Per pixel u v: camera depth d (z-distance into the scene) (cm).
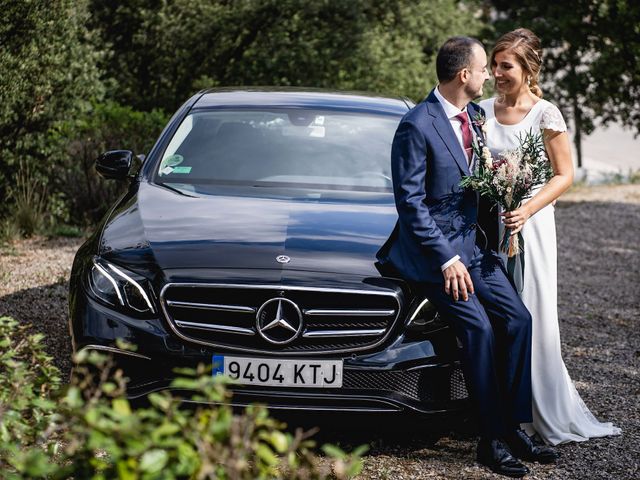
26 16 807
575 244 1069
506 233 413
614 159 2512
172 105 1463
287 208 460
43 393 308
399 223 406
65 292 677
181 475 223
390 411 394
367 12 1430
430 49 1516
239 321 392
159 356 389
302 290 390
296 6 1370
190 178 499
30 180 903
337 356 392
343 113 552
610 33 1440
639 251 1038
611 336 662
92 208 973
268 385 388
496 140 423
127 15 1460
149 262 405
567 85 1506
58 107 873
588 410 468
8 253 805
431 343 400
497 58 422
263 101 562
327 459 408
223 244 413
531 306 434
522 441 418
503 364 413
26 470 226
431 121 393
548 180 421
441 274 390
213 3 1434
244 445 223
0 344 308
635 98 1507
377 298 396
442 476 398
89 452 232
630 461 423
